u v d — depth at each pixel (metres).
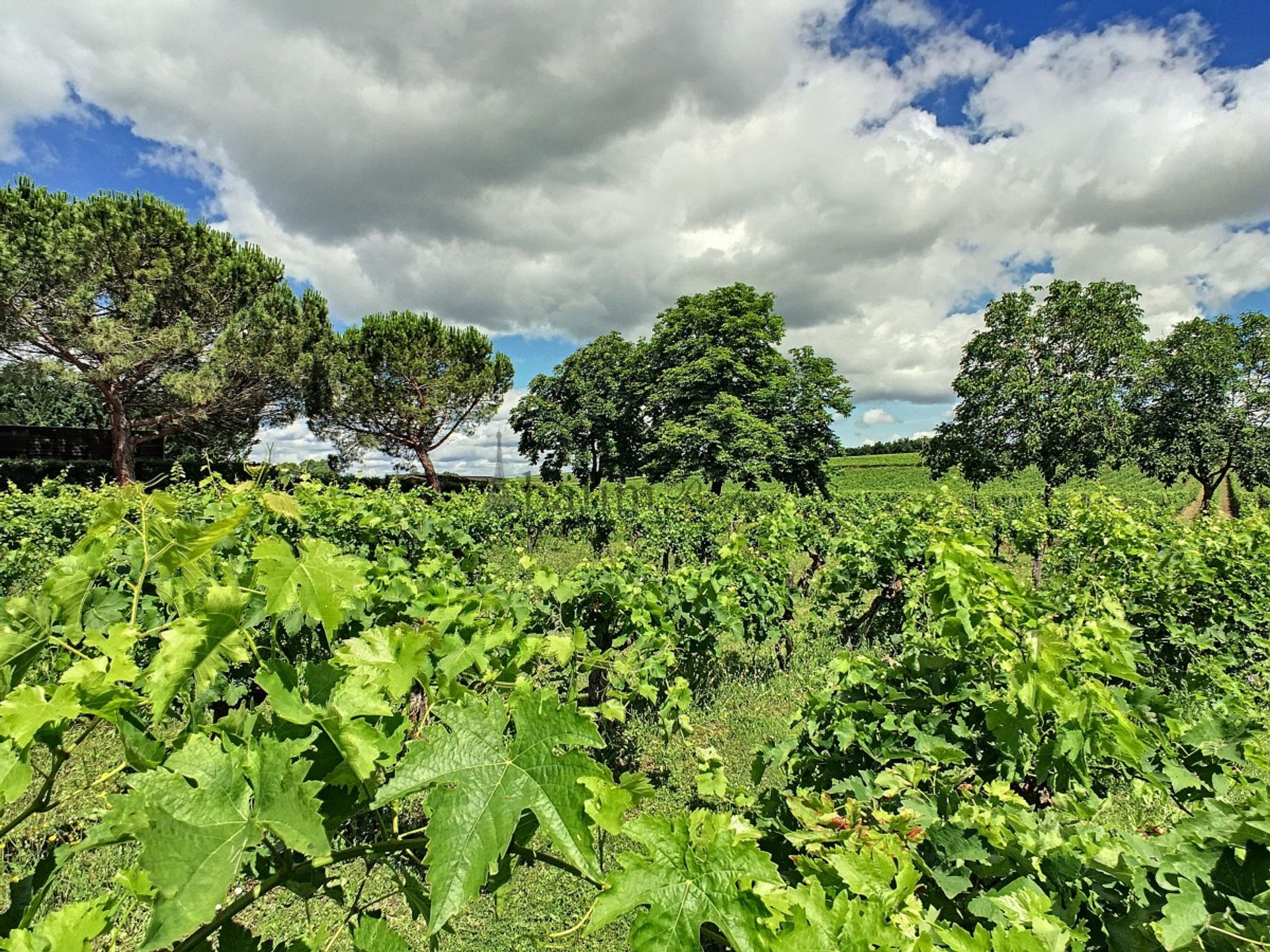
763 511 18.62
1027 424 23.05
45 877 0.88
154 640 2.73
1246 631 5.64
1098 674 2.45
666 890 0.76
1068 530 8.99
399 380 27.41
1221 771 2.10
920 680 2.48
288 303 20.61
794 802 1.86
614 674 4.16
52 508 9.30
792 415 27.77
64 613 0.99
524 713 0.87
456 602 2.40
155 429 20.81
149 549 1.01
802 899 0.87
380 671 1.00
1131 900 1.23
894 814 1.77
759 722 5.11
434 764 0.82
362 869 3.14
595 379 35.91
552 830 0.78
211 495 6.07
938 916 1.34
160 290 18.17
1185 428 24.31
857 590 7.39
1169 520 10.30
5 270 14.59
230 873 0.70
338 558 1.05
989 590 2.48
